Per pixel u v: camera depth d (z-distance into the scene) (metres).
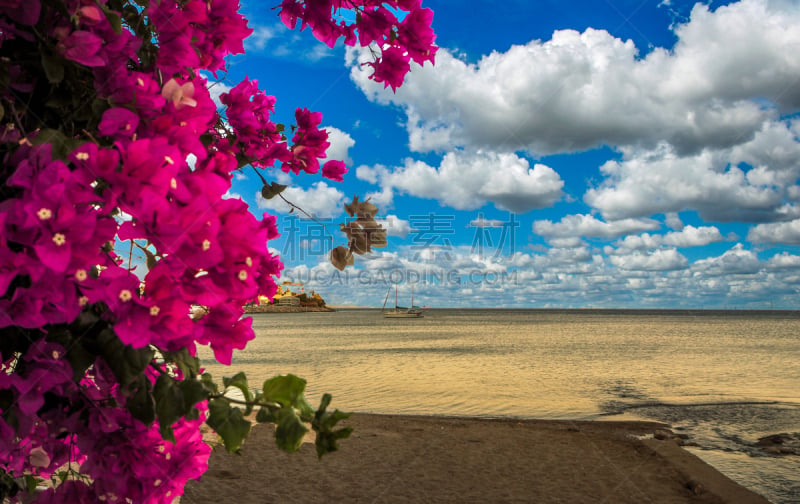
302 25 1.99
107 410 1.37
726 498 7.39
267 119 2.06
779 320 191.00
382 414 14.05
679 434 12.60
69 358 1.16
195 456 1.53
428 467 8.83
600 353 47.50
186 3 1.38
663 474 8.62
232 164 1.46
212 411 1.17
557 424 13.20
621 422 13.94
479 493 7.61
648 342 65.19
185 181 1.12
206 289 1.07
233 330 1.23
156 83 1.28
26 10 1.06
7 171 1.10
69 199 0.97
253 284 1.12
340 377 28.64
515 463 9.23
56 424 1.36
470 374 30.16
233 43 1.58
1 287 0.92
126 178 1.01
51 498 1.42
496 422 13.20
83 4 1.13
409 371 32.03
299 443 1.13
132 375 1.13
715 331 99.62
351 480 7.94
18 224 0.97
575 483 8.15
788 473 9.29
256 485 7.52
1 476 1.56
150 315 1.02
